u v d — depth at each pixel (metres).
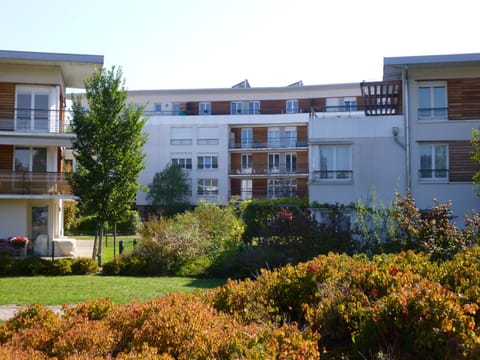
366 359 5.36
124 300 12.50
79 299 12.68
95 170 20.83
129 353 5.05
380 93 27.64
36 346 5.83
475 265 6.84
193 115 58.16
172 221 22.42
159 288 14.77
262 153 57.03
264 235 18.94
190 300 6.91
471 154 23.06
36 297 13.05
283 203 30.73
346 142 25.02
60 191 26.58
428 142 24.75
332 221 18.00
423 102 24.98
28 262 19.02
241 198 56.44
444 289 5.55
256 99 59.44
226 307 6.97
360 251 16.55
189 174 55.91
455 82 24.80
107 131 20.95
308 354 4.71
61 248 26.47
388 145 24.88
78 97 21.89
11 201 26.59
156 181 53.00
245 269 17.81
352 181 24.88
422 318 5.18
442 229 12.43
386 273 6.47
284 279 7.24
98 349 5.51
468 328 4.96
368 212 18.17
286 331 5.07
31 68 27.16
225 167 55.75
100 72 21.52
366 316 5.63
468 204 24.23
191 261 19.41
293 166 56.59
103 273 19.39
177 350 5.27
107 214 21.02
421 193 24.48
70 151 33.91
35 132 26.50
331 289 6.48
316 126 25.30
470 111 24.62
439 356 5.03
